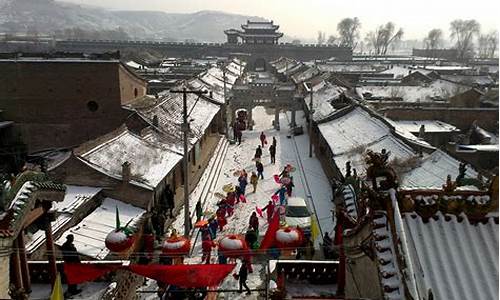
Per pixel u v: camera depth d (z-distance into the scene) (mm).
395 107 59594
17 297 13523
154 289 23484
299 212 31203
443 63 145375
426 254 10242
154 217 29422
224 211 32344
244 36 159500
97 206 27859
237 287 24000
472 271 9906
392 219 10438
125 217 27141
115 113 44719
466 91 68188
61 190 16859
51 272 17266
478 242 10523
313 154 52469
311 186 41125
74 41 153125
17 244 15312
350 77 94000
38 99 44875
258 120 73938
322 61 139375
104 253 22531
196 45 153000
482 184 12664
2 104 44906
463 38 199250
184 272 15727
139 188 28859
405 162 31828
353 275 13211
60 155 42656
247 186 41312
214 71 86250
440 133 51875
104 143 32000
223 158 51219
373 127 42500
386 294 9625
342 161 37438
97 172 28625
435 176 29203
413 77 90938
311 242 25453
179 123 45719
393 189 10773
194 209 35156
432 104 64375
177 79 77000
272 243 20688
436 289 9594
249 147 56188
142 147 35469
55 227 23203
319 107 60156
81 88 44562
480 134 54156
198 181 41500
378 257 10188
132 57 116812
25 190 14398
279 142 58594
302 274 17656
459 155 40375
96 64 44094
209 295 22375
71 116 45062
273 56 155750
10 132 45156
